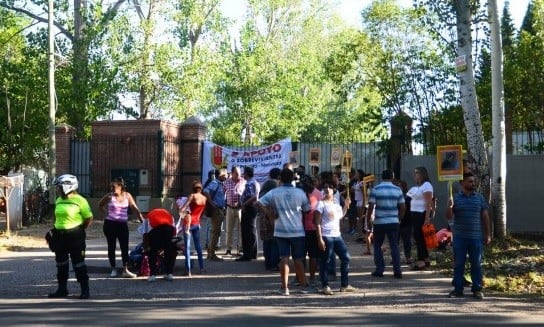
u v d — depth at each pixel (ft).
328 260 35.35
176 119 117.91
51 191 80.07
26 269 44.50
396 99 76.43
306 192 36.76
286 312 30.09
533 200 60.23
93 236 66.95
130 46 109.19
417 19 73.67
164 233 39.63
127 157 86.99
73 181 34.68
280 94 140.15
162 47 111.96
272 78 140.97
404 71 76.59
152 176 86.02
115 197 41.04
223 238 60.95
